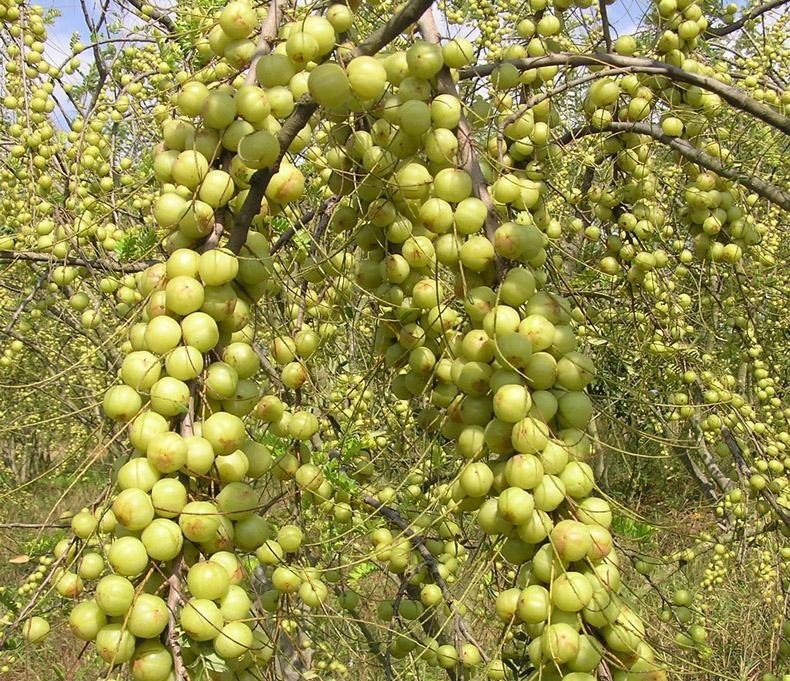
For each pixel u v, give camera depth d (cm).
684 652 107
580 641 81
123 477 83
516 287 89
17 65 201
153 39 206
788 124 111
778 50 243
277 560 102
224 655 81
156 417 85
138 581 84
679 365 190
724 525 256
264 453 95
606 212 150
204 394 89
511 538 88
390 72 100
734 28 194
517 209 101
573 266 184
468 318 101
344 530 153
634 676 84
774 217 253
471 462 89
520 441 85
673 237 172
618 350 165
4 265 234
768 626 195
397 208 106
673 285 173
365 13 157
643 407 186
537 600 83
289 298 132
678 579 266
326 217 132
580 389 90
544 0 131
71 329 299
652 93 137
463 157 95
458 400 95
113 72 245
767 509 194
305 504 147
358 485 159
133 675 81
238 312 92
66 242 183
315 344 127
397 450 178
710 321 234
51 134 198
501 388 86
